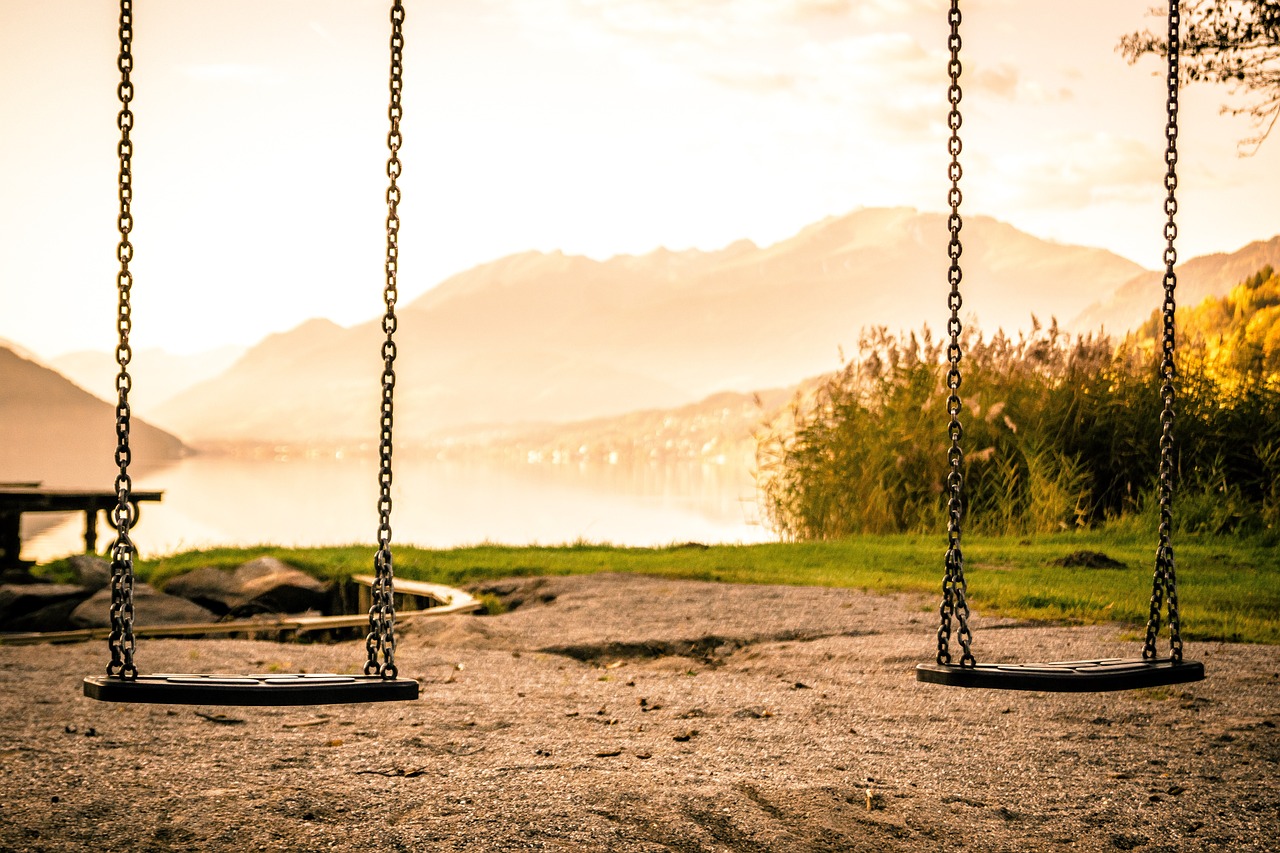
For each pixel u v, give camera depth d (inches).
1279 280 789.9
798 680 305.9
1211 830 183.3
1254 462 658.2
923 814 189.3
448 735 238.7
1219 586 446.6
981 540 607.8
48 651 349.1
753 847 173.2
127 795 191.8
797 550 585.3
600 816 182.5
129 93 209.6
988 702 274.1
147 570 578.9
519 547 660.1
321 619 411.5
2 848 167.3
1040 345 708.0
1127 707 266.1
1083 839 179.6
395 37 209.9
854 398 721.6
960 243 218.4
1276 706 263.1
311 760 215.9
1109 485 676.1
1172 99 239.8
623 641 361.7
